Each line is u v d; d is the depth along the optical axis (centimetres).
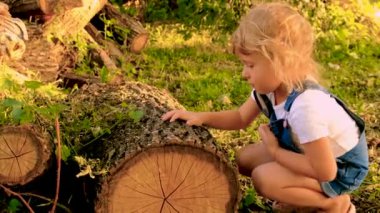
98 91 421
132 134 351
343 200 355
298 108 321
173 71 687
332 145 334
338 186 346
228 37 770
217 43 773
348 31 816
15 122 362
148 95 408
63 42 583
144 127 354
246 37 319
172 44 770
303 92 323
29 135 361
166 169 334
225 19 773
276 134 343
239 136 516
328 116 323
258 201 418
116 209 335
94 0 635
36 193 393
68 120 390
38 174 366
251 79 326
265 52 314
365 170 350
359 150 344
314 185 342
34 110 361
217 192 339
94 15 687
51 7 571
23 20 568
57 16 577
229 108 592
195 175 336
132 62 695
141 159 332
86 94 419
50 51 532
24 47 482
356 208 421
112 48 680
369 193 436
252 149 386
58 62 570
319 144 319
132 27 717
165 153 333
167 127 349
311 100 320
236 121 371
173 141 331
